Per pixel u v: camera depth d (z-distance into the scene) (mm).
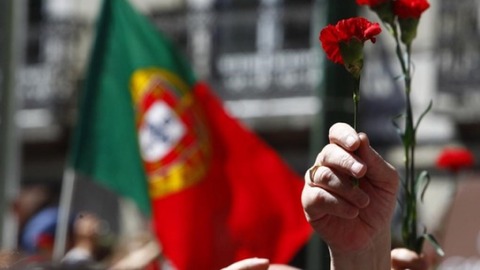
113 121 8891
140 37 8898
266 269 4285
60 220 10047
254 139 8273
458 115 18828
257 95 21031
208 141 8398
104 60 8969
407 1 4832
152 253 9016
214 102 8453
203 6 21594
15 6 11586
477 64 18875
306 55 20859
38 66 22312
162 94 8695
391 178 3906
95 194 19719
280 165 8180
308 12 20984
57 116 21828
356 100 4035
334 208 3783
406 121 4875
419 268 4789
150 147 8594
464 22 19078
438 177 18234
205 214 8266
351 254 3980
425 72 19078
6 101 11516
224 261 8195
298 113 20625
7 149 11414
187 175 8367
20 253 5031
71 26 22234
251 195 8180
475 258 9219
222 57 21438
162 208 8406
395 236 6105
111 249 10172
